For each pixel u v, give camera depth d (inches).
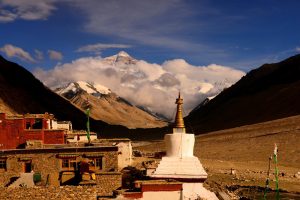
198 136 4817.9
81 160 1827.0
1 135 2078.0
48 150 1843.0
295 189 2242.9
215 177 2518.5
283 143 3750.0
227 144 4074.8
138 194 1134.4
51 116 2464.3
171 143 1252.5
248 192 2108.8
